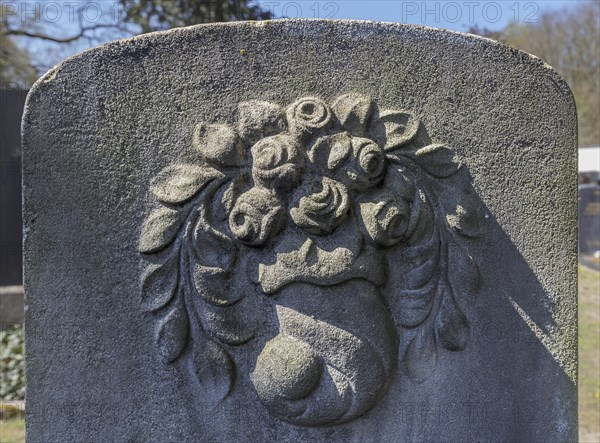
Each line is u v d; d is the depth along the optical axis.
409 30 1.08
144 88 1.04
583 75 11.05
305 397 1.04
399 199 1.05
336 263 1.01
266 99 1.05
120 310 1.06
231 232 1.03
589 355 3.21
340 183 1.01
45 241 1.05
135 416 1.08
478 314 1.14
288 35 1.05
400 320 1.09
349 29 1.06
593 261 6.16
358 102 1.05
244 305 1.05
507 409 1.16
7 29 4.02
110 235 1.05
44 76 1.03
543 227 1.16
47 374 1.07
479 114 1.12
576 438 1.20
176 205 1.04
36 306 1.06
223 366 1.06
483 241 1.13
